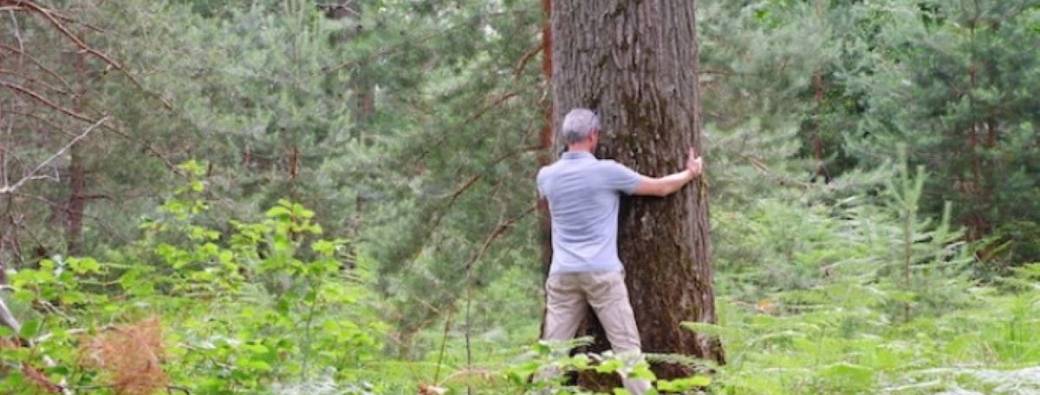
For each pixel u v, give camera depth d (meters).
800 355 7.13
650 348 7.48
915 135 18.02
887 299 9.77
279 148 15.10
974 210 17.34
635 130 7.50
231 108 15.56
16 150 14.09
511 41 11.57
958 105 17.64
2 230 13.99
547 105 11.45
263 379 5.17
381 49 12.05
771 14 22.17
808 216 12.71
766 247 12.09
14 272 4.82
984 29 17.83
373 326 6.22
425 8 12.03
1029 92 17.42
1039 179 17.44
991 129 17.94
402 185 11.93
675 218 7.54
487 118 11.65
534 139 11.61
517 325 11.46
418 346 10.30
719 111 12.55
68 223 15.23
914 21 18.72
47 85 13.39
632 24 7.50
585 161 7.37
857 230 12.35
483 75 11.72
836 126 22.77
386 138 12.41
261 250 7.05
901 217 11.49
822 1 22.38
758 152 12.31
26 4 12.54
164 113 14.34
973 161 17.58
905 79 18.73
